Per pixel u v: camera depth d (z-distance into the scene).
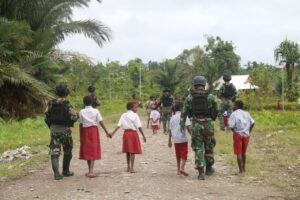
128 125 10.29
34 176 10.07
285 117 23.42
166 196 8.00
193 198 7.86
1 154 13.70
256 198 7.89
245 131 9.91
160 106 19.66
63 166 9.91
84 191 8.45
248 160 11.43
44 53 26.62
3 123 21.42
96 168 10.98
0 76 22.81
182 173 9.86
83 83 48.75
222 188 8.64
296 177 9.61
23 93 25.06
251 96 38.31
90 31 29.66
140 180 9.37
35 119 23.39
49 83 28.92
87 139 9.75
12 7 26.73
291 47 45.31
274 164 11.10
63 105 9.59
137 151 10.30
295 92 44.50
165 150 13.96
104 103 56.69
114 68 77.12
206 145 9.59
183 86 63.06
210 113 9.48
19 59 24.69
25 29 24.55
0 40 23.16
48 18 28.80
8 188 8.88
